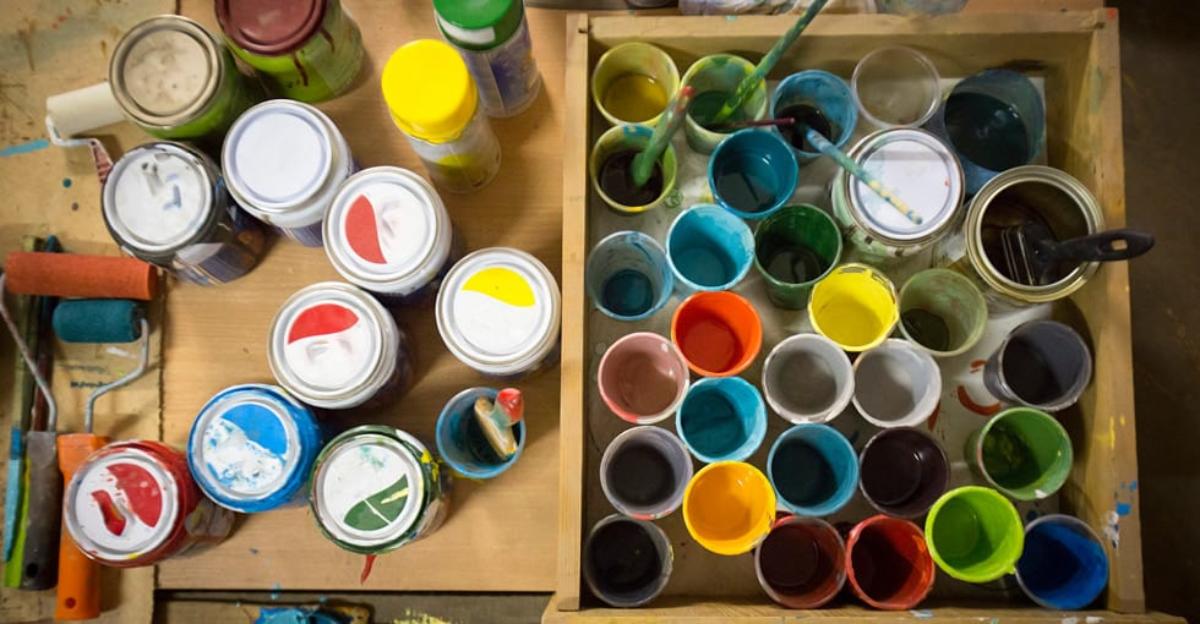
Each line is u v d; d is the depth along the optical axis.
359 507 0.74
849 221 0.78
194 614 0.89
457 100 0.70
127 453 0.76
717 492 0.77
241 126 0.79
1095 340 0.77
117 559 0.75
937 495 0.75
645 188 0.87
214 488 0.75
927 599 0.79
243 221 0.83
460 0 0.75
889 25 0.79
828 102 0.87
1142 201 1.33
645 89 0.89
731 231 0.80
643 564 0.80
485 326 0.76
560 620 0.69
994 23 0.78
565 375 0.74
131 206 0.79
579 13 0.82
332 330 0.77
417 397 0.86
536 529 0.84
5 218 0.90
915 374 0.81
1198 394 1.28
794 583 0.79
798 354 0.83
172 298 0.87
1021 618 0.70
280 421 0.76
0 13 0.92
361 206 0.77
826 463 0.81
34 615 0.87
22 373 0.87
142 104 0.78
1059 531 0.77
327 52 0.83
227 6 0.79
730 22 0.79
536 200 0.90
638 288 0.89
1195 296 1.30
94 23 0.92
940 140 0.79
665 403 0.82
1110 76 0.77
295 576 0.84
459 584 0.84
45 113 0.91
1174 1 1.36
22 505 0.85
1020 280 0.79
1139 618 0.70
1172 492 1.26
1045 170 0.76
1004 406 0.82
